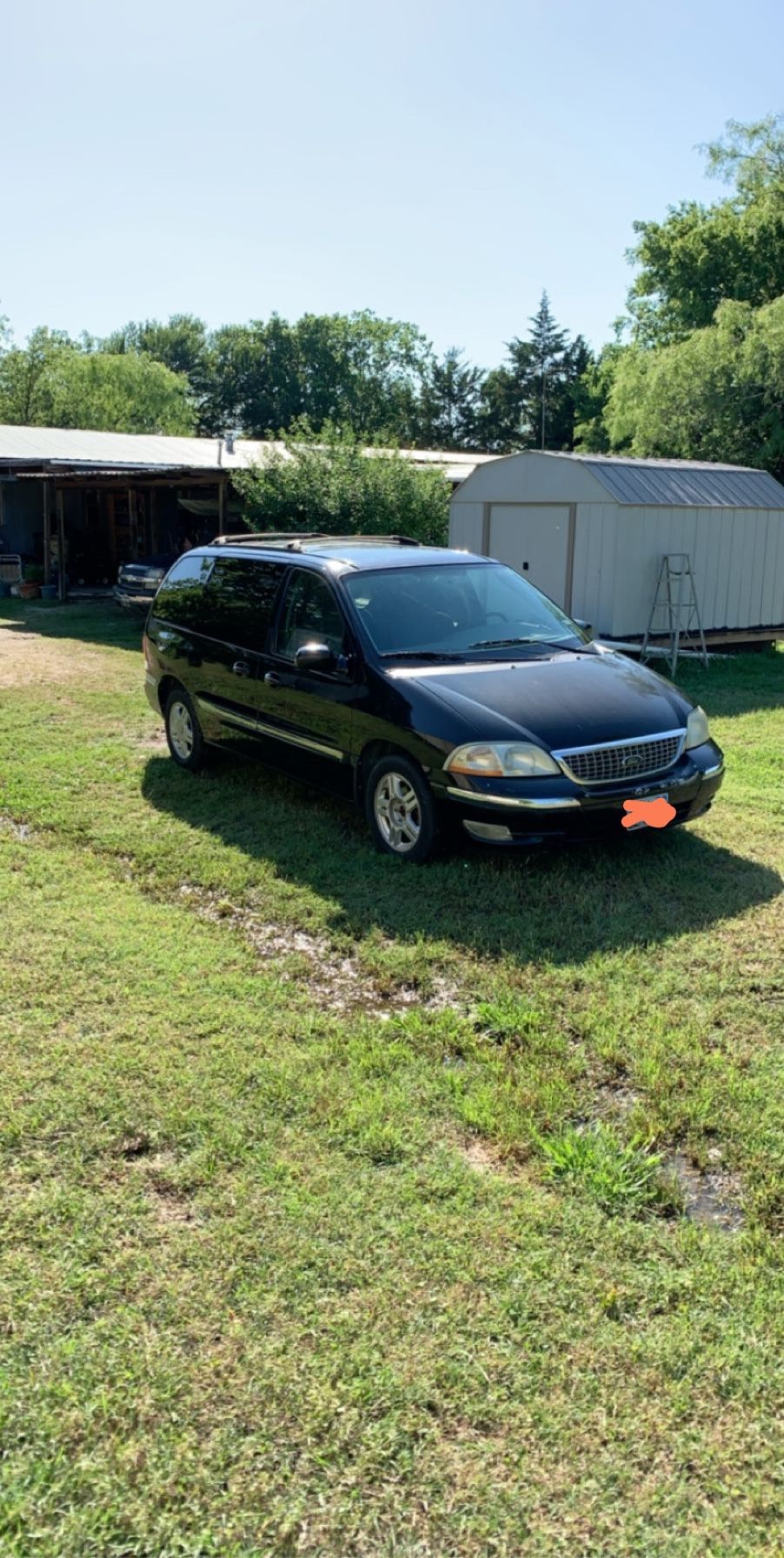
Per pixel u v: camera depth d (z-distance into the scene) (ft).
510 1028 12.98
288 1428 7.43
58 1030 12.91
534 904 16.85
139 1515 6.82
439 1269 8.90
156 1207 9.69
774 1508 6.93
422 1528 6.78
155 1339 8.17
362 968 14.84
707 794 18.84
